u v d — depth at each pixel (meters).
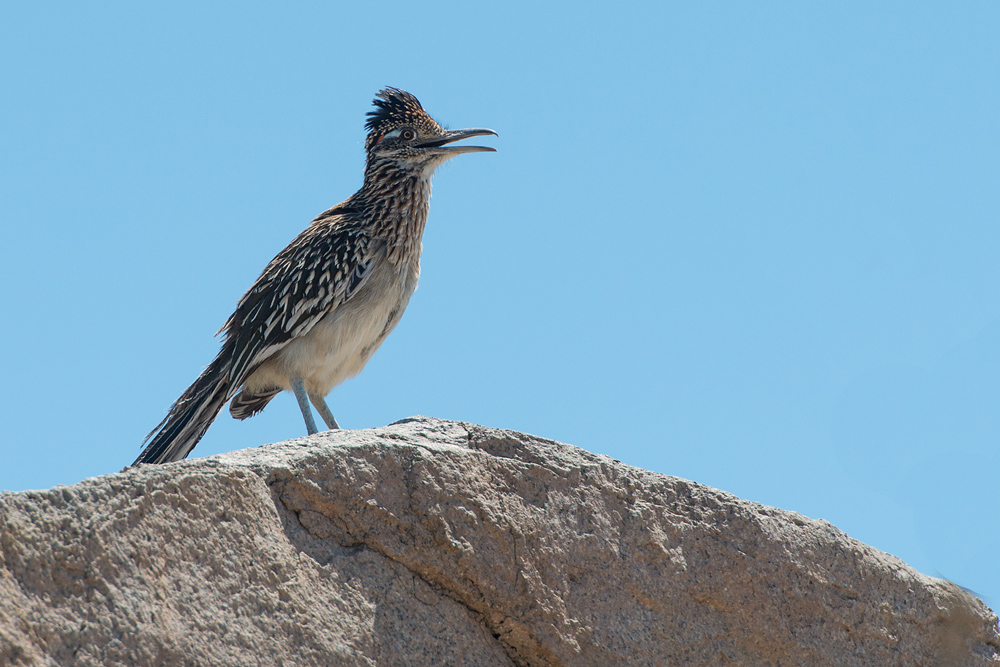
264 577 8.12
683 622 9.66
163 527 7.79
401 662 8.50
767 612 9.93
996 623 11.01
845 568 10.34
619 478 9.95
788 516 10.41
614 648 9.30
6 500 7.21
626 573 9.57
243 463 8.50
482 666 8.95
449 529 9.02
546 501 9.55
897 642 10.37
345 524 8.77
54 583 7.18
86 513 7.49
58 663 6.94
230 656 7.66
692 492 10.17
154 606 7.49
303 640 8.06
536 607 9.15
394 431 9.66
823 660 9.98
